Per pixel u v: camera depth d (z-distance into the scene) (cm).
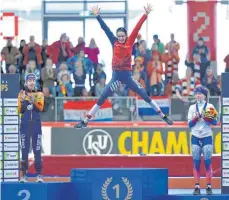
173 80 5128
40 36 5650
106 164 4212
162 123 4869
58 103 4925
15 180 3625
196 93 3369
